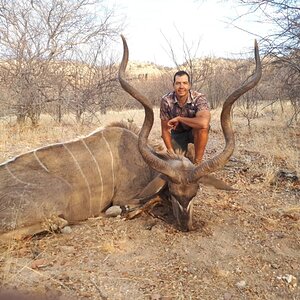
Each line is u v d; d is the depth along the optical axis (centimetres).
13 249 314
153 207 405
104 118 975
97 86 927
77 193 370
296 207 390
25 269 286
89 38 936
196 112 451
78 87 949
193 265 295
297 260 301
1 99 845
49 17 884
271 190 447
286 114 979
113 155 408
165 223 368
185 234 344
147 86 1570
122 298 254
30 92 850
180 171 356
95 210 393
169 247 322
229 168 527
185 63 1180
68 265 294
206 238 336
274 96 963
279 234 340
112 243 324
